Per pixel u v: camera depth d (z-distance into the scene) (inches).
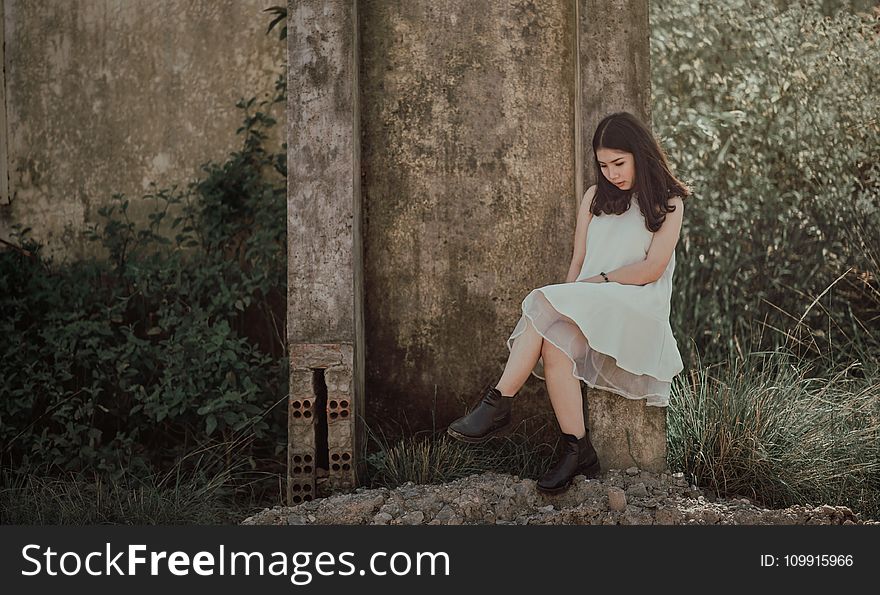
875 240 230.5
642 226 144.3
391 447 173.3
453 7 178.7
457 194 177.6
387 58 177.8
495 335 177.0
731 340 210.8
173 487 170.2
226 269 199.0
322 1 161.3
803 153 233.0
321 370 157.2
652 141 144.9
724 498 150.7
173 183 215.0
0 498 157.1
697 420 161.6
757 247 229.5
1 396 188.9
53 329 194.1
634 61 160.4
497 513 139.2
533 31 179.6
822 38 240.2
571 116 179.6
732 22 237.9
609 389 145.6
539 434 173.6
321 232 158.7
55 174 221.6
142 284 198.5
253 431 180.7
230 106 213.2
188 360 185.6
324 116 160.1
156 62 217.9
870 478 157.5
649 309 140.9
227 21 214.7
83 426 183.0
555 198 178.9
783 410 163.3
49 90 223.6
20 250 209.5
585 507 136.5
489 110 178.2
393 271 177.5
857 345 216.7
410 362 177.0
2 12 226.8
